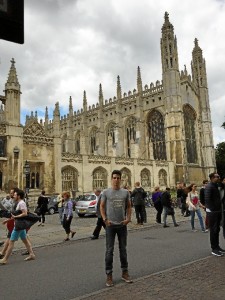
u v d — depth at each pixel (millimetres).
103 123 79625
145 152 70750
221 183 12000
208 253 10977
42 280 8047
